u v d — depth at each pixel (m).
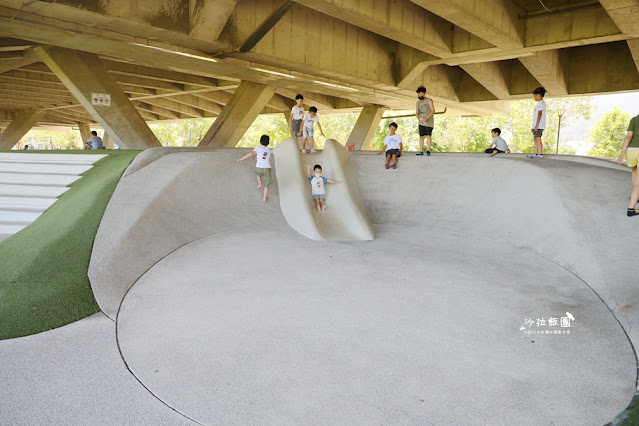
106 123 16.47
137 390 3.85
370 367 4.23
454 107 28.69
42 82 25.08
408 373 4.13
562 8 15.94
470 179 10.17
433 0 12.28
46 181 10.27
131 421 3.45
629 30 14.13
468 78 26.52
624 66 21.30
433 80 24.58
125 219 7.42
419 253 7.87
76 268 6.10
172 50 13.91
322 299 5.80
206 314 5.38
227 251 7.70
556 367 4.27
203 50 14.68
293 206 9.72
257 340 4.74
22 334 4.80
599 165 10.00
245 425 3.42
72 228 6.99
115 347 4.62
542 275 6.64
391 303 5.68
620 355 4.49
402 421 3.47
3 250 6.79
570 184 8.27
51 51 15.20
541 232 7.82
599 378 4.09
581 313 5.38
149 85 26.77
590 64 22.20
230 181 9.92
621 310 5.34
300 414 3.54
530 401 3.75
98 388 3.87
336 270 6.90
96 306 5.55
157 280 6.46
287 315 5.33
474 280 6.48
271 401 3.71
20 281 5.70
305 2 12.25
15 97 30.62
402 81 21.09
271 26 13.12
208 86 26.05
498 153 11.02
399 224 10.27
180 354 4.47
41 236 7.04
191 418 3.50
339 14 13.16
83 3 10.67
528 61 19.23
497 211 9.16
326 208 9.97
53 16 11.14
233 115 20.59
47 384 3.91
